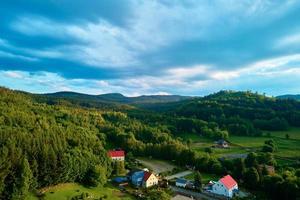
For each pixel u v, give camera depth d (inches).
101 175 5177.2
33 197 4234.7
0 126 5265.8
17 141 4574.3
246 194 5305.1
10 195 3991.1
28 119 6363.2
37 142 4734.3
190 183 5674.2
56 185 4736.7
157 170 6722.4
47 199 4232.3
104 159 5836.6
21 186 4060.0
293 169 6190.9
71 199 4382.4
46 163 4515.3
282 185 4970.5
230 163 6530.5
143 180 5585.6
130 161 7234.3
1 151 4146.2
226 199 5039.4
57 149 4857.3
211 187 5452.8
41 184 4505.4
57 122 7539.4
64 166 4712.1
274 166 6496.1
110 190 5157.5
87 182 5132.9
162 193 4933.6
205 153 7618.1
